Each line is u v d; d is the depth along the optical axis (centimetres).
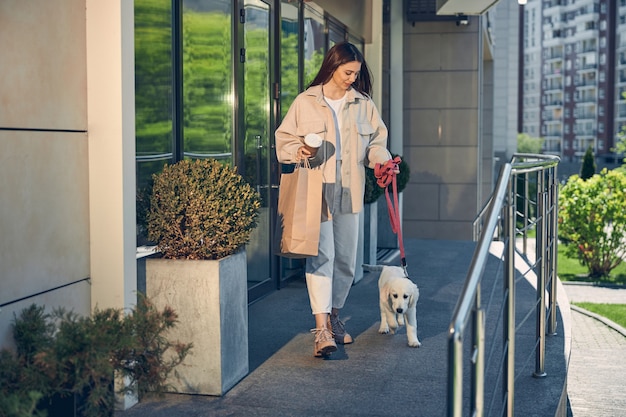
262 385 430
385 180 495
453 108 1507
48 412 309
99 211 386
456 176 1514
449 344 229
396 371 460
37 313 337
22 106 339
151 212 407
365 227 833
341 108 480
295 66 754
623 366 827
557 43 11881
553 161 503
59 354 295
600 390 727
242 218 415
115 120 382
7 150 331
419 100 1514
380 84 984
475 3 1024
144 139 468
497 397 422
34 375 294
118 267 387
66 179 369
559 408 420
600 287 1471
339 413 390
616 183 1547
